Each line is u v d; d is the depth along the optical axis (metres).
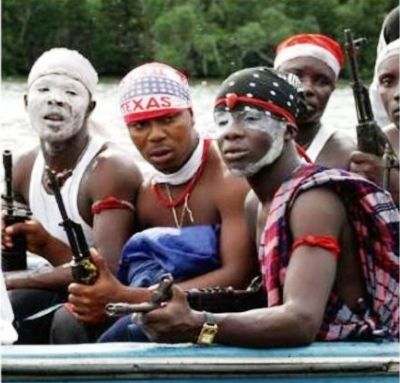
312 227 6.88
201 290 7.55
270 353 6.90
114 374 6.87
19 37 32.59
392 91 8.16
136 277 7.86
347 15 27.77
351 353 6.96
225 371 6.89
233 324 6.81
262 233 7.22
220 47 38.88
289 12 37.56
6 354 6.86
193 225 8.06
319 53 8.95
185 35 38.12
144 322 6.79
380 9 27.27
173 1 38.62
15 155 8.81
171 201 8.12
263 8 38.91
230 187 7.96
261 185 7.20
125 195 8.37
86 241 8.01
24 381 6.85
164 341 6.85
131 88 8.02
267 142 7.11
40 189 8.62
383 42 8.89
